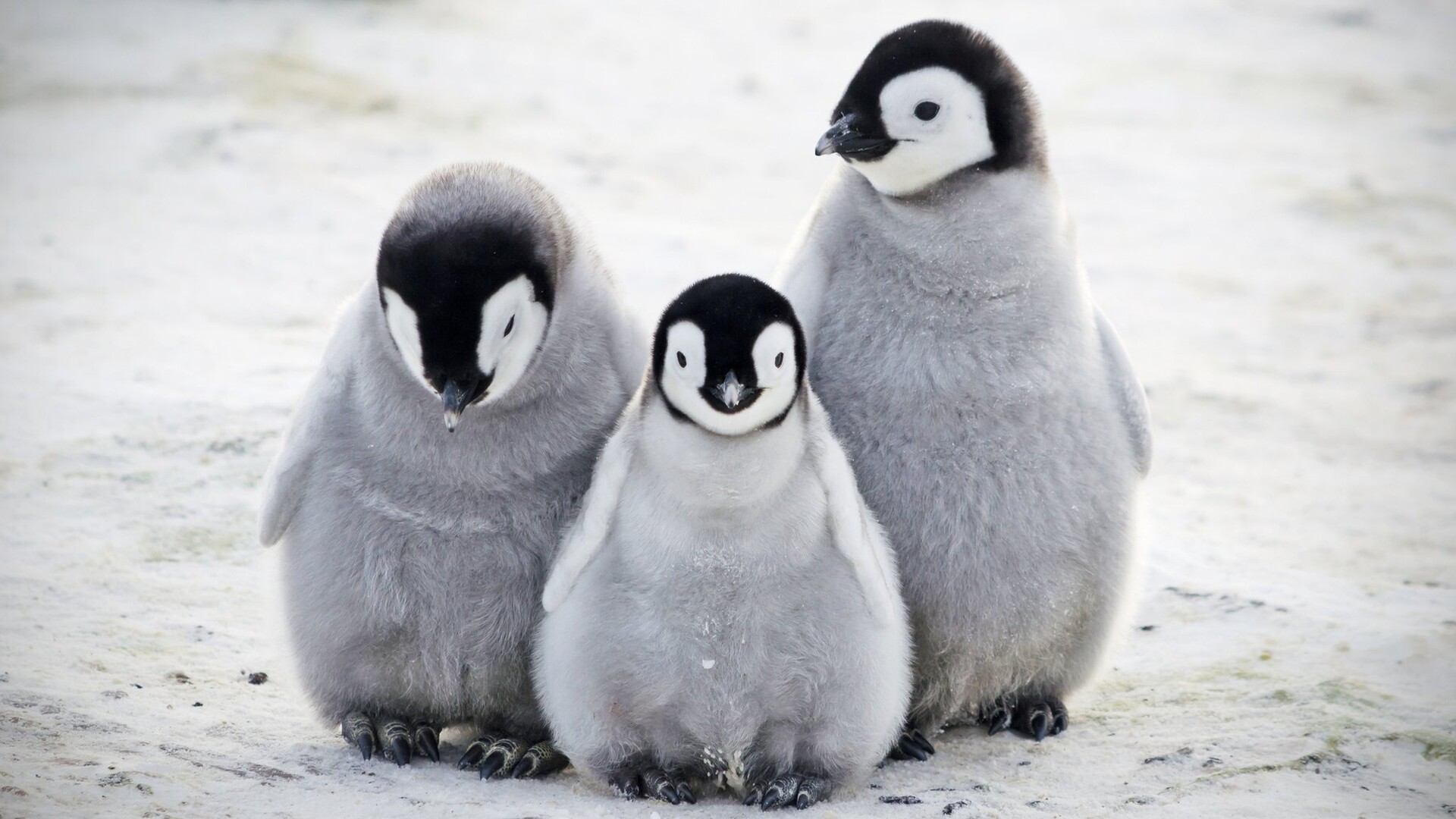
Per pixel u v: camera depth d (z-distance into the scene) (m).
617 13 45.09
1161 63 42.28
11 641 11.16
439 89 35.12
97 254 23.17
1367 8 48.69
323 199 26.58
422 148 30.44
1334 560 15.20
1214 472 18.39
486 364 9.23
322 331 20.09
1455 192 32.59
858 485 10.42
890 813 9.22
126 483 14.45
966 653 10.64
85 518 13.63
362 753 10.08
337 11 40.84
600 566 9.19
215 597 12.41
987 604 10.42
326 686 10.33
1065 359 10.33
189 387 17.31
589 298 10.25
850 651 9.16
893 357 10.38
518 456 9.89
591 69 38.84
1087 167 33.56
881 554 9.63
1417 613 13.06
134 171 27.58
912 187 10.52
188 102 31.67
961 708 11.12
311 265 23.17
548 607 9.36
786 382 8.77
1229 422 20.36
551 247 9.80
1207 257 28.39
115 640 11.42
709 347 8.63
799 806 9.30
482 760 10.17
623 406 10.33
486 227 9.33
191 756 9.49
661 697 9.23
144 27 37.56
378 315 9.82
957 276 10.30
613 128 34.09
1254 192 32.34
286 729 10.42
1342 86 40.75
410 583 9.93
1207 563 14.72
